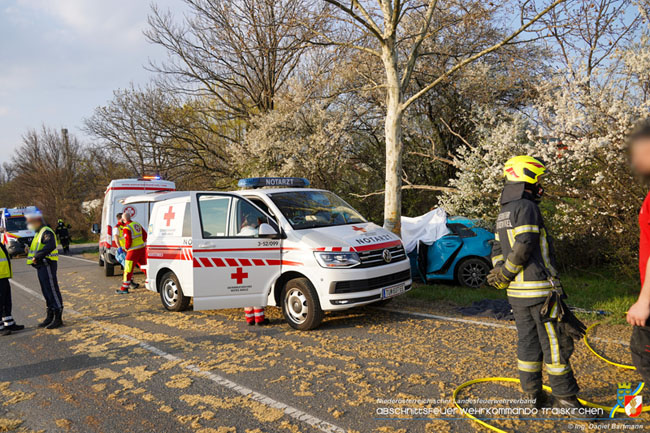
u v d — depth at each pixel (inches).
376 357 198.5
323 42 381.7
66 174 1494.8
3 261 270.2
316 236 244.8
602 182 291.1
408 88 544.7
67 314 320.2
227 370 191.5
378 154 600.4
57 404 166.9
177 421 148.3
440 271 344.5
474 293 312.0
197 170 770.2
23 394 177.6
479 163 376.2
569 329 134.4
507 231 140.0
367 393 162.1
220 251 246.4
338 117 553.9
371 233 258.4
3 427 150.3
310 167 549.0
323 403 155.9
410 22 508.7
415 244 361.7
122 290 396.2
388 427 137.5
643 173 118.9
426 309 281.9
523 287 138.9
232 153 645.3
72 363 212.2
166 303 308.3
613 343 200.4
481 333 225.9
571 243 359.3
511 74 404.2
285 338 233.5
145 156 845.8
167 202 308.0
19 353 233.8
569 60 311.4
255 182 302.0
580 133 298.0
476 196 371.2
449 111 537.3
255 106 759.7
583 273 359.6
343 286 233.6
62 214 1440.7
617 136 268.5
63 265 669.3
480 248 331.9
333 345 217.9
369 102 556.7
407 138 571.2
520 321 142.6
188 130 766.5
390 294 247.4
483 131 427.8
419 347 208.8
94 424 149.6
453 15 386.0
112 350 228.2
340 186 589.6
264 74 724.0
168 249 299.6
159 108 788.0
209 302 244.8
